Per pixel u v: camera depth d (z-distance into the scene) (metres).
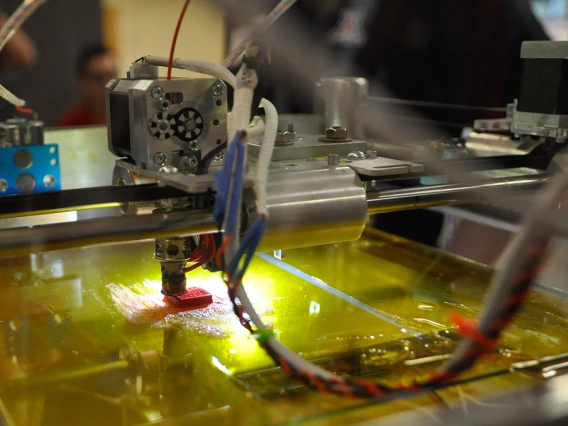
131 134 0.55
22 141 0.71
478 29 1.17
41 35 1.93
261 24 0.56
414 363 0.53
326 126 0.89
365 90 0.88
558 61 0.69
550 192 0.42
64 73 1.99
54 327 0.61
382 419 0.44
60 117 1.98
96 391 0.49
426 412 0.45
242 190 0.48
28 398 0.47
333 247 0.88
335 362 0.53
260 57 0.47
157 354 0.55
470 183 0.62
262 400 0.47
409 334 0.59
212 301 0.67
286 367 0.44
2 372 0.52
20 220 0.65
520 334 0.59
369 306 0.66
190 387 0.49
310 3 1.37
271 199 0.50
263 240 0.50
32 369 0.52
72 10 1.95
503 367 0.51
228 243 0.45
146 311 0.64
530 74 0.72
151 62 0.57
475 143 0.82
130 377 0.51
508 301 0.41
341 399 0.47
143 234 0.50
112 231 0.49
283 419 0.44
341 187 0.53
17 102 0.72
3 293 0.70
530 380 0.49
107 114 0.60
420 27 1.29
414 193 0.60
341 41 1.40
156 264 0.79
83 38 1.98
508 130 0.81
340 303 0.67
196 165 0.54
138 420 0.44
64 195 0.51
